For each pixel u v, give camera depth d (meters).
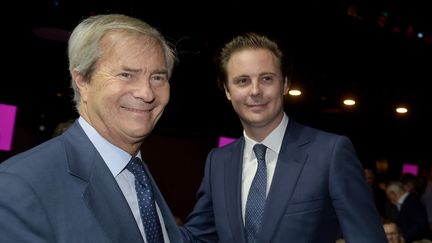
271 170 1.62
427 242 3.44
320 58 5.41
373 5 5.51
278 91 1.59
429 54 6.05
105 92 1.13
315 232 1.47
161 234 1.22
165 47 1.25
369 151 9.42
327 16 5.04
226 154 1.77
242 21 4.60
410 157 10.04
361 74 5.93
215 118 7.50
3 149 6.10
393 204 5.14
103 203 1.08
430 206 5.46
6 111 5.99
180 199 8.09
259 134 1.63
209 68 5.44
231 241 1.59
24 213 0.94
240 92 1.58
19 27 4.32
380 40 5.60
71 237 0.99
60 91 5.97
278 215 1.49
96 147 1.17
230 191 1.65
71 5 4.02
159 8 4.19
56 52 4.97
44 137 6.51
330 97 7.06
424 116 8.05
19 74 5.51
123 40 1.14
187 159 8.23
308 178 1.51
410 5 5.85
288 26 4.84
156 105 1.22
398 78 6.19
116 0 3.98
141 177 1.25
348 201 1.44
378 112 7.89
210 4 4.40
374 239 1.41
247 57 1.56
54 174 1.03
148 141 7.88
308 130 1.65
